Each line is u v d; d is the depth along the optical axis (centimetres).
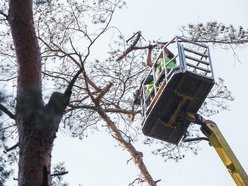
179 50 1495
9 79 1421
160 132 1623
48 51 1950
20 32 1088
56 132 997
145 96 1661
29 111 969
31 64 1059
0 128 1070
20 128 977
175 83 1498
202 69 1502
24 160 949
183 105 1544
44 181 921
